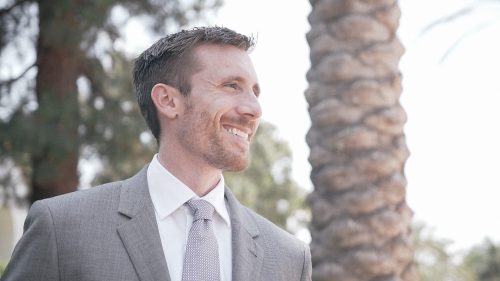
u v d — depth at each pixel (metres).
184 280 1.99
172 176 2.13
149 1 9.59
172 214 2.11
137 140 9.16
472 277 13.85
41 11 8.90
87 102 9.56
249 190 16.97
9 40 9.28
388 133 3.33
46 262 1.96
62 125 8.55
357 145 3.29
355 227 3.23
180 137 2.12
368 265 3.20
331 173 3.29
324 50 3.39
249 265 2.13
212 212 2.13
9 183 9.45
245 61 2.18
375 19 3.39
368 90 3.32
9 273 1.99
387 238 3.24
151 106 2.22
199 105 2.10
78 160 9.01
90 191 2.14
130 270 1.97
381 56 3.37
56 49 9.07
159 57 2.21
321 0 3.43
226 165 2.11
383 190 3.26
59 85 9.15
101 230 2.02
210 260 2.04
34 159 8.74
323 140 3.33
